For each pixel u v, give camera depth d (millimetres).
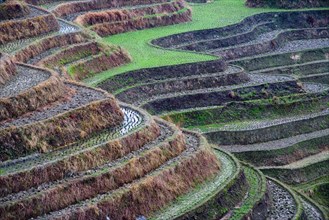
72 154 44406
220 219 45250
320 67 88125
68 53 68812
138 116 52875
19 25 69500
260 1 106000
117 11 87312
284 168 62562
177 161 47844
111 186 43562
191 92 70125
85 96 52094
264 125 68000
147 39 83438
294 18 101000
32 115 47938
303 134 69312
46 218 39531
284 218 48094
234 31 92312
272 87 74188
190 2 111750
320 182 62969
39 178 42125
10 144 44531
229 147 64562
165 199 44875
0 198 40188
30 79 52781
